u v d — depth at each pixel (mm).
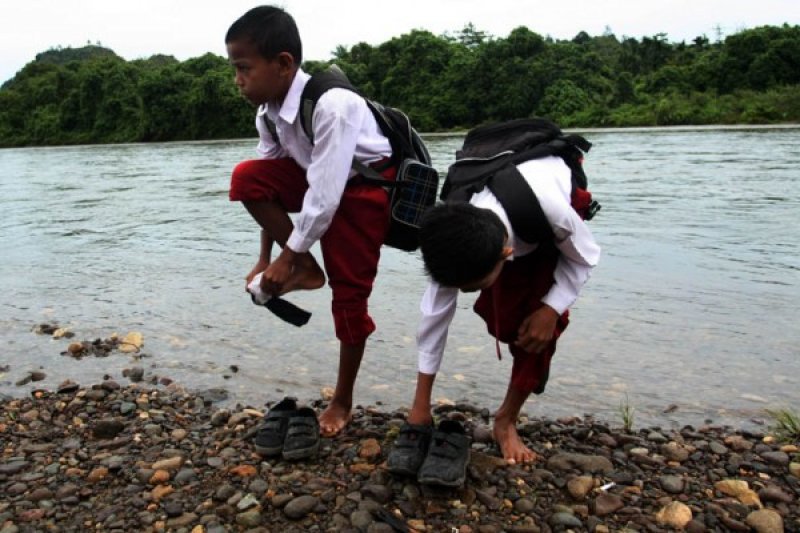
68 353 3773
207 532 2002
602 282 4883
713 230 6473
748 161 12750
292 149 2363
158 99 45688
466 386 3266
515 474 2301
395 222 2426
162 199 10531
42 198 11281
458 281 1919
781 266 5109
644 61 47438
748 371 3332
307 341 3891
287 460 2393
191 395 3166
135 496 2201
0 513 2127
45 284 5305
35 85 55969
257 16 2246
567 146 2182
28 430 2785
